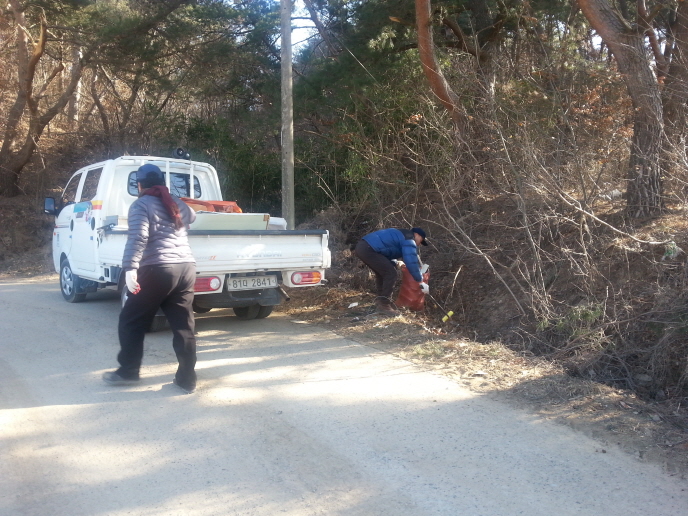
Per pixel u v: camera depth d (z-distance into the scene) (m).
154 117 17.59
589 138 8.02
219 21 15.60
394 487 3.54
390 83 12.24
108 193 8.01
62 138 20.00
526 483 3.57
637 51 7.89
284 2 10.44
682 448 3.96
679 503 3.33
